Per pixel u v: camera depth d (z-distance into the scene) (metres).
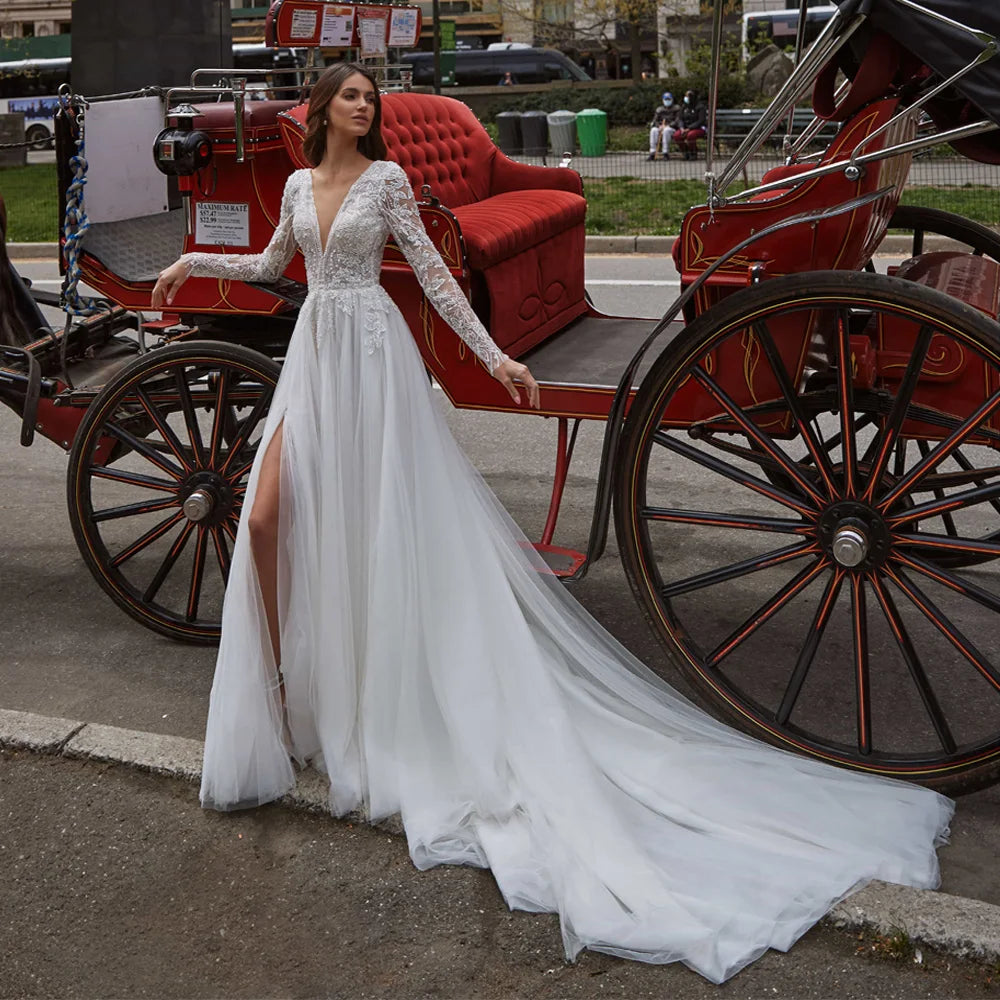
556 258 4.50
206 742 3.25
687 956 2.63
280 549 3.25
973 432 3.05
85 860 3.05
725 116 12.70
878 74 3.19
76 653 4.22
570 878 2.83
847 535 3.16
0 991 2.63
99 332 4.80
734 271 3.39
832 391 3.36
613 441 3.50
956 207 10.99
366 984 2.62
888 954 2.65
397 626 3.22
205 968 2.69
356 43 4.80
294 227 3.32
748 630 3.41
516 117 17.69
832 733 3.59
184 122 4.11
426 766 3.23
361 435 3.25
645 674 3.59
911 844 2.97
